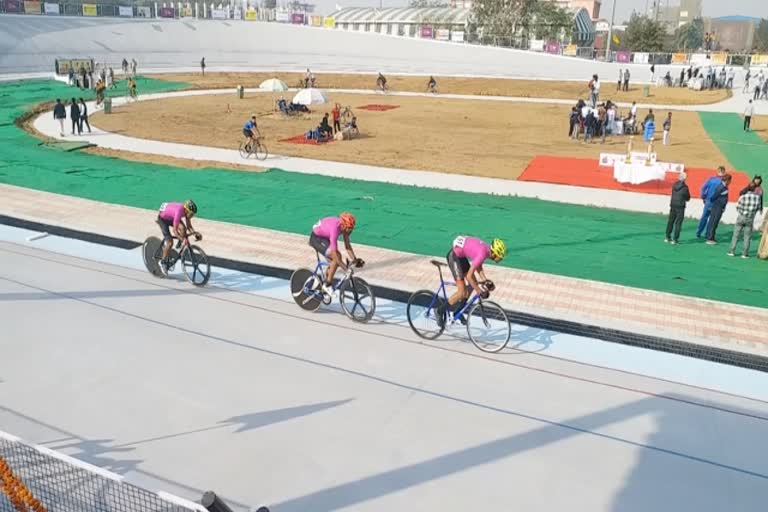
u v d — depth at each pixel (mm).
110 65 58000
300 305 9414
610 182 18922
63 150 21797
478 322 8922
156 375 7547
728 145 26078
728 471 5980
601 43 104938
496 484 5715
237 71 58844
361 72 61750
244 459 5984
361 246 12477
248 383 7402
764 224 12156
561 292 10297
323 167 20188
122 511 4918
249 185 17406
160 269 10602
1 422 6484
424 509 5359
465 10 98938
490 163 21484
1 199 15578
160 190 16656
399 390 7320
